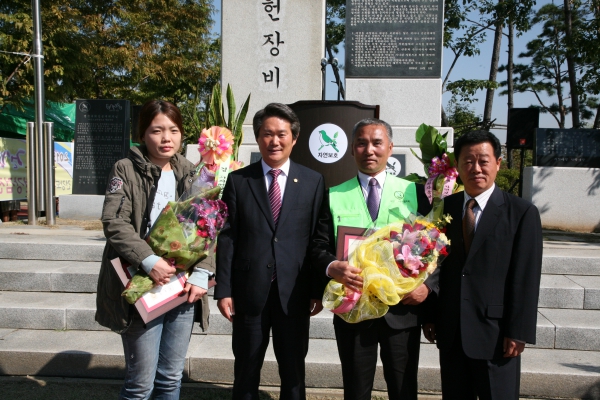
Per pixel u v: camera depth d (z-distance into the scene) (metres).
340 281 2.21
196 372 3.35
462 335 2.24
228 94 4.47
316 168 4.71
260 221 2.44
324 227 2.47
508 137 8.62
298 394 2.45
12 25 10.74
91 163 7.94
